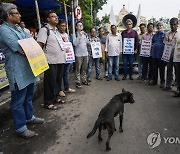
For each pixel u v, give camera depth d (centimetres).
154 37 734
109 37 841
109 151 361
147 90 712
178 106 561
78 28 725
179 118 486
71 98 640
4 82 611
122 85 786
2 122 474
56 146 381
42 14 1228
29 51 378
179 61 605
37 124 468
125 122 469
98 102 602
